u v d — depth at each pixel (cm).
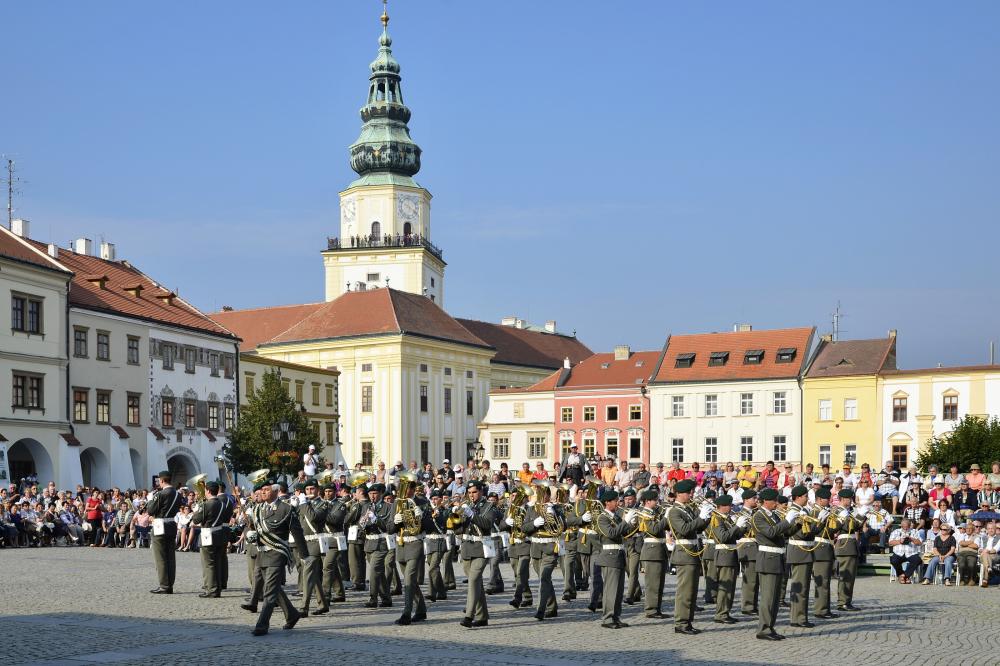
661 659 1714
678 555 2019
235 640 1847
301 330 11006
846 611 2397
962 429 7331
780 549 1956
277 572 1931
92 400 6812
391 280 12269
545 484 2244
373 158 12438
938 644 1895
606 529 2061
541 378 13262
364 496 2333
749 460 9350
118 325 7081
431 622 2120
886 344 9238
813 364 9306
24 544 4541
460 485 3725
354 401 10588
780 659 1722
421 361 10688
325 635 1923
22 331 6247
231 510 2505
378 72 12619
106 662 1617
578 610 2356
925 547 3241
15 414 6169
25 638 1836
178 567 3381
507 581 3050
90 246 7894
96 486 6862
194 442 7788
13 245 6419
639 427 9975
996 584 3130
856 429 8931
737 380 9425
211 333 8075
